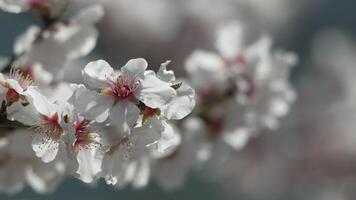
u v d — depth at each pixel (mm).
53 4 806
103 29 1530
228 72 882
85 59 1288
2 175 812
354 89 1727
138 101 695
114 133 694
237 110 880
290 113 1656
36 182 818
